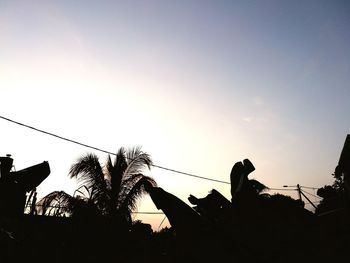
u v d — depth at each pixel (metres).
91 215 12.48
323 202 7.72
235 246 4.33
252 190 6.42
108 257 11.69
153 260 9.15
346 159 11.21
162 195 4.81
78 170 14.38
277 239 4.71
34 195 10.09
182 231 4.58
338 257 4.29
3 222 9.45
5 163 12.18
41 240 9.41
